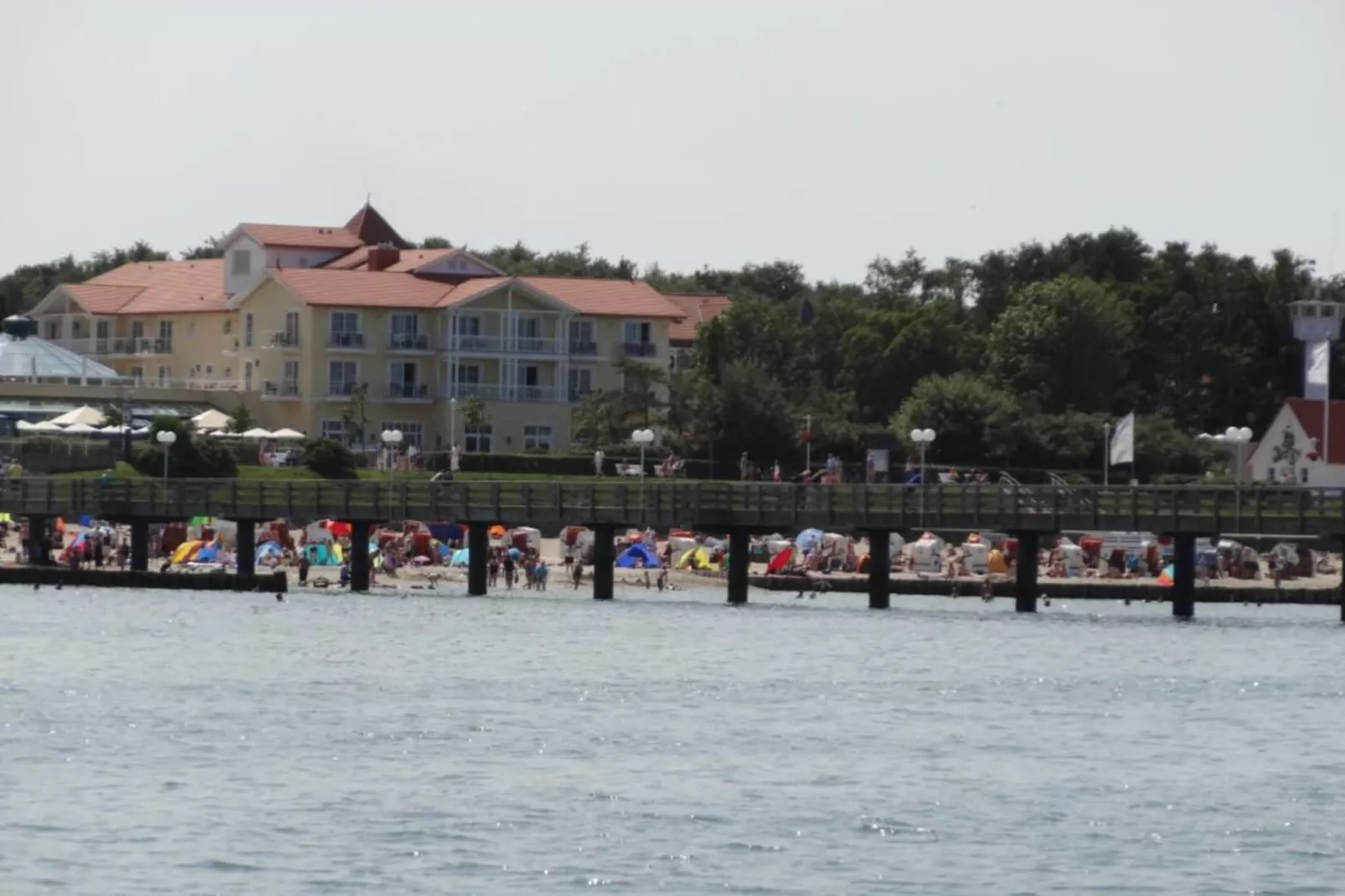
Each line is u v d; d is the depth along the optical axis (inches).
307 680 4200.3
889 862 2760.8
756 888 2637.8
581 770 3265.3
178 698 3949.3
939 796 3125.0
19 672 4252.0
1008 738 3622.0
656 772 3262.8
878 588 5787.4
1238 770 3361.2
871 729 3695.9
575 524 5733.3
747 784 3186.5
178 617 5349.4
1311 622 5625.0
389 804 3016.7
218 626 5147.6
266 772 3230.8
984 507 5364.2
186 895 2573.8
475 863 2723.9
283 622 5255.9
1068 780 3255.4
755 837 2869.1
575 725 3678.6
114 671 4298.7
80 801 3016.7
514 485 5767.7
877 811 3019.2
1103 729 3737.7
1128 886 2669.8
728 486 5575.8
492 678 4247.0
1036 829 2935.5
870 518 5452.8
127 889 2593.5
